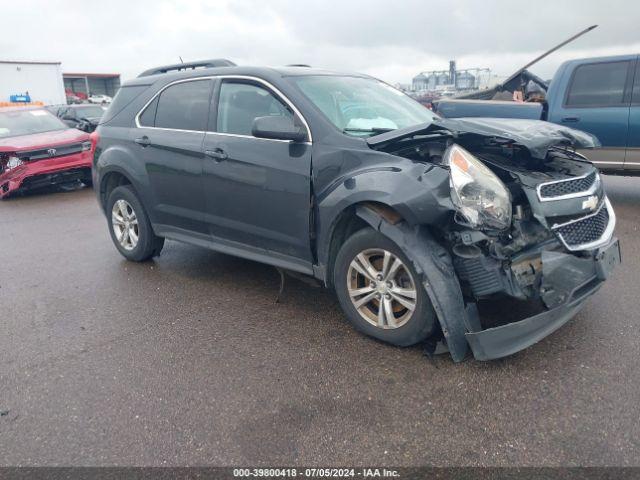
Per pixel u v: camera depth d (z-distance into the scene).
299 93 3.77
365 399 2.89
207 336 3.71
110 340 3.71
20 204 9.30
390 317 3.33
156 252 5.33
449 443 2.52
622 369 3.03
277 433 2.64
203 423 2.74
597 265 3.20
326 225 3.46
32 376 3.27
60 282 4.95
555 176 3.28
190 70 4.65
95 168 5.36
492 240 2.97
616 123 6.63
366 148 3.33
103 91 57.75
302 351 3.43
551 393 2.85
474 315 3.09
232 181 4.04
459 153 3.06
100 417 2.83
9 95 27.23
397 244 3.10
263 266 5.13
